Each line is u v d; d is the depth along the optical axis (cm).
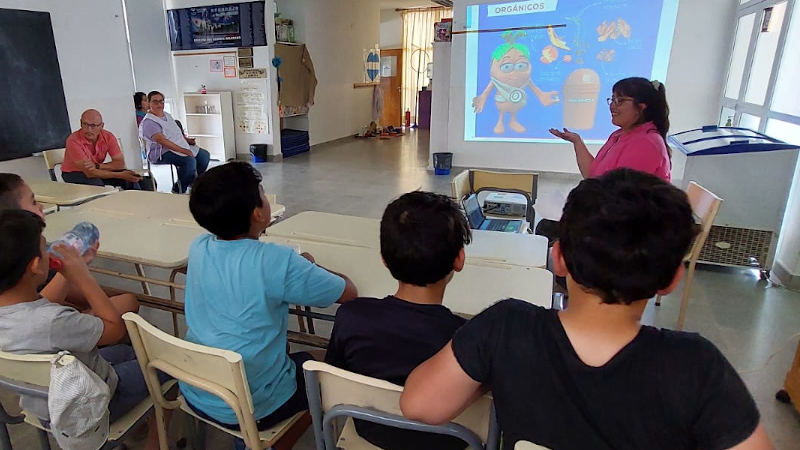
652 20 566
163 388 150
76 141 401
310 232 217
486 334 78
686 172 342
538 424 75
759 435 65
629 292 66
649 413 67
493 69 643
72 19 496
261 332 132
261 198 137
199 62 774
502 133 662
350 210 497
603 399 69
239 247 133
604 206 65
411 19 1196
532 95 636
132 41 710
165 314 276
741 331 263
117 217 235
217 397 130
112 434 138
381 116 1162
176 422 189
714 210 245
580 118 624
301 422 154
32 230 125
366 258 182
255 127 776
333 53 945
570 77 614
